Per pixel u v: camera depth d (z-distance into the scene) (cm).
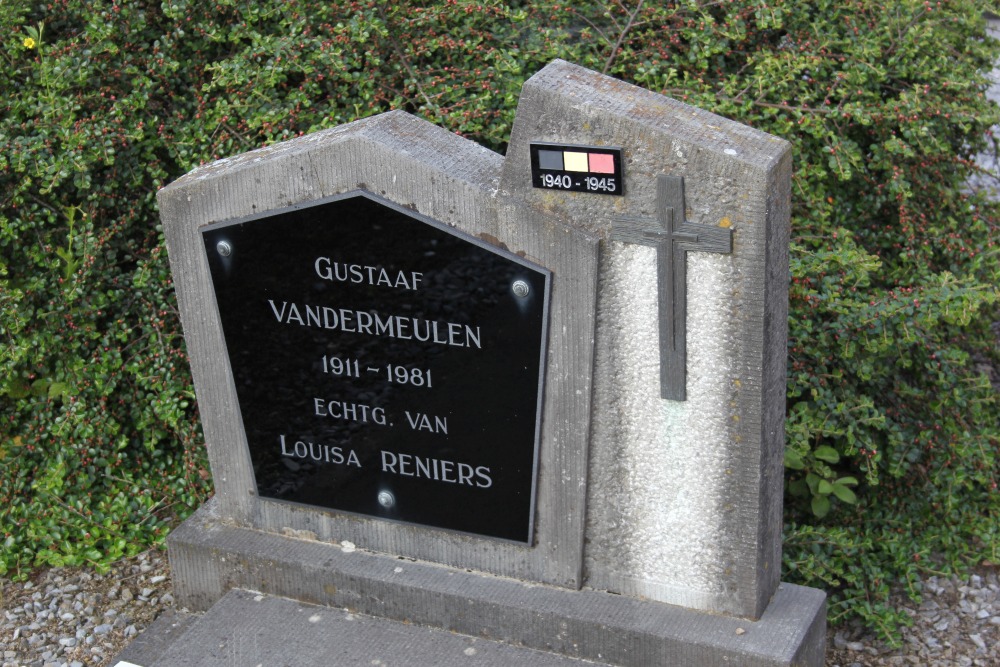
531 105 160
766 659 166
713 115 161
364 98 222
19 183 220
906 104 219
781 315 165
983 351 256
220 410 188
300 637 182
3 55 222
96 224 225
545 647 177
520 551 180
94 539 216
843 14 236
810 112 223
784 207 160
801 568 204
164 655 180
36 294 222
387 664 177
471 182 165
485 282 168
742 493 166
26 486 222
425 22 225
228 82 217
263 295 179
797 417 209
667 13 226
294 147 172
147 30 230
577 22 240
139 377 219
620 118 157
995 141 254
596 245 161
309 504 189
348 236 171
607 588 178
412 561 186
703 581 172
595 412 170
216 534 193
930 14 240
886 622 201
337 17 227
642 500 172
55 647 202
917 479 223
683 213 157
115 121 217
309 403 183
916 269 229
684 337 162
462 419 176
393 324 174
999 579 216
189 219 178
